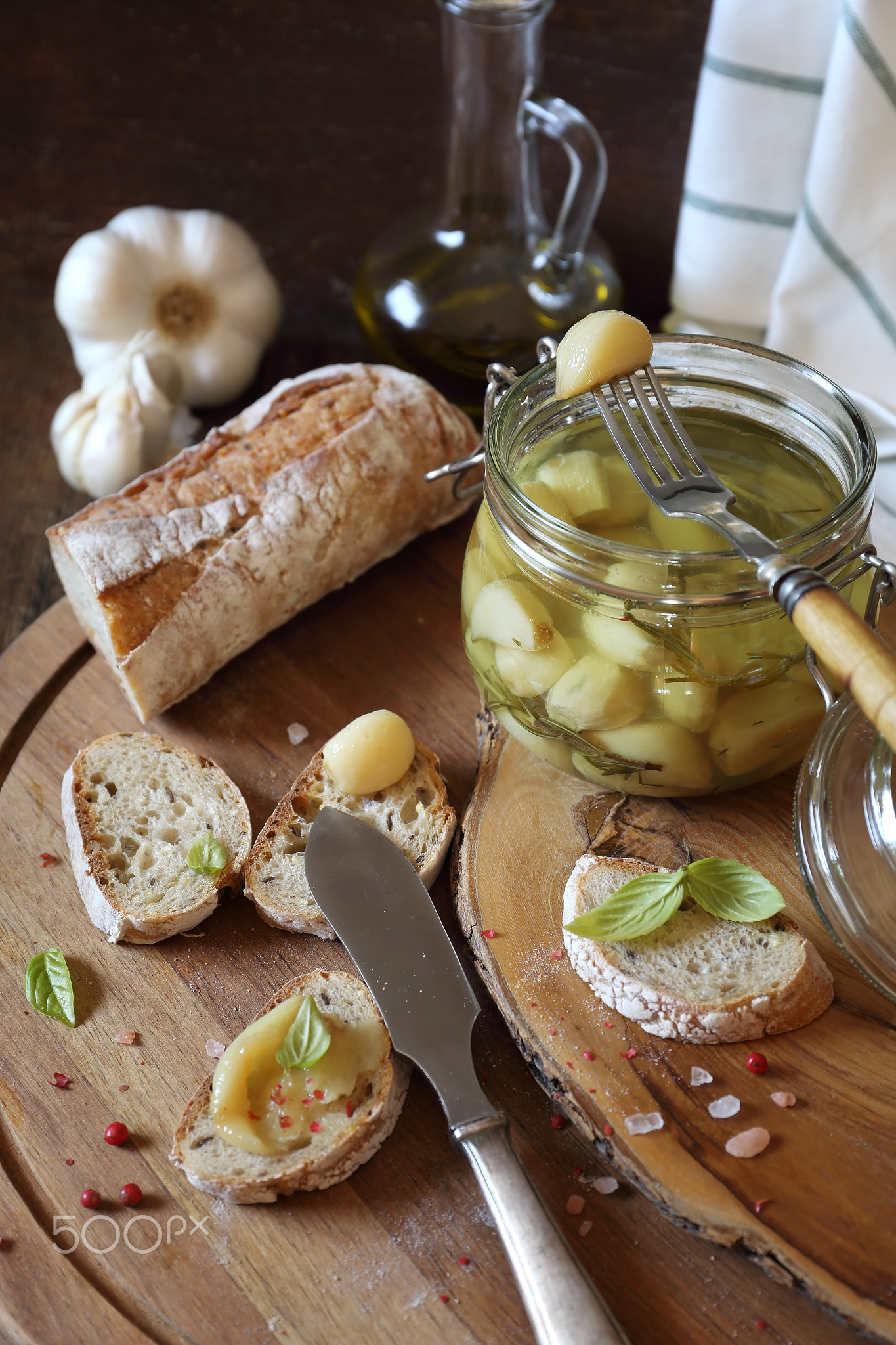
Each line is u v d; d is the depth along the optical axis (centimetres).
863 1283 39
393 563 55
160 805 47
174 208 68
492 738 48
